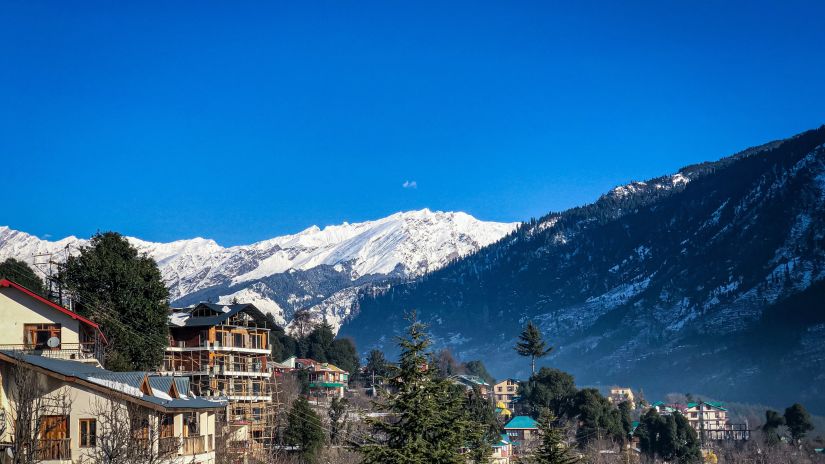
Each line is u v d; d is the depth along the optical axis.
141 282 115.56
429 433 64.62
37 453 56.16
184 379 80.50
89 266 114.06
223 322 136.75
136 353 111.94
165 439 64.75
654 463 198.62
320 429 127.31
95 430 61.50
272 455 111.19
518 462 84.56
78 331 83.12
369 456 63.47
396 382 65.44
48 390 61.72
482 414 165.88
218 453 86.44
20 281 129.75
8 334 81.56
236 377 135.00
